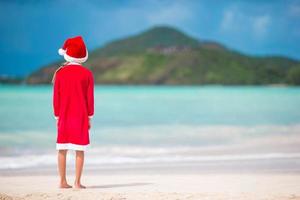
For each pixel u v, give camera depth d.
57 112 7.29
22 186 7.71
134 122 23.72
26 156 12.07
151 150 13.37
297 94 81.69
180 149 13.59
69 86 7.21
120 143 15.19
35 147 14.12
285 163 10.68
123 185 7.74
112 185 7.76
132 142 15.46
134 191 7.02
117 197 6.34
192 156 12.04
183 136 17.25
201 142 15.37
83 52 7.34
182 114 29.45
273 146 14.15
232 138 16.48
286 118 25.70
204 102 47.94
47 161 11.21
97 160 11.36
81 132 7.25
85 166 10.42
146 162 11.02
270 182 7.90
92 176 8.95
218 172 9.45
